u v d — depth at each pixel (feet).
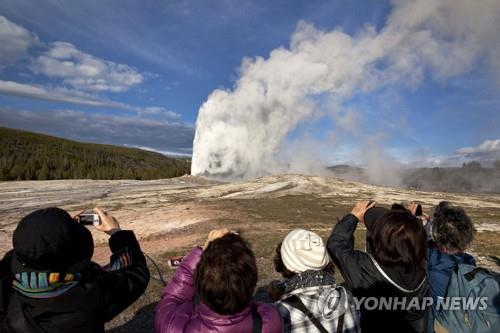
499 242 34.24
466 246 7.72
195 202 68.03
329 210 59.00
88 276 5.56
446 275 7.53
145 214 55.77
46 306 5.08
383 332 7.10
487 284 6.97
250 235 37.01
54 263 5.17
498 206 73.36
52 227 5.12
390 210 7.34
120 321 16.17
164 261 27.55
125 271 6.24
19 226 5.19
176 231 43.65
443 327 7.36
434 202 77.30
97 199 74.59
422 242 6.86
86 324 5.39
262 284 21.49
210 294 5.20
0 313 5.20
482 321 6.89
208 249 5.52
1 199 74.49
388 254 6.88
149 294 19.24
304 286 6.35
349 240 8.00
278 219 50.14
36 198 75.77
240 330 5.32
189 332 5.35
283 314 6.14
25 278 5.08
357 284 7.30
